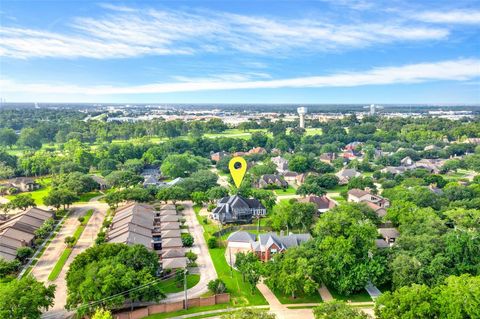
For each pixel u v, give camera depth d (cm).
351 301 10744
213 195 19950
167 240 14450
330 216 13138
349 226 12181
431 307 8500
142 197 19600
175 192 19738
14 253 13088
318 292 11225
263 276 11356
